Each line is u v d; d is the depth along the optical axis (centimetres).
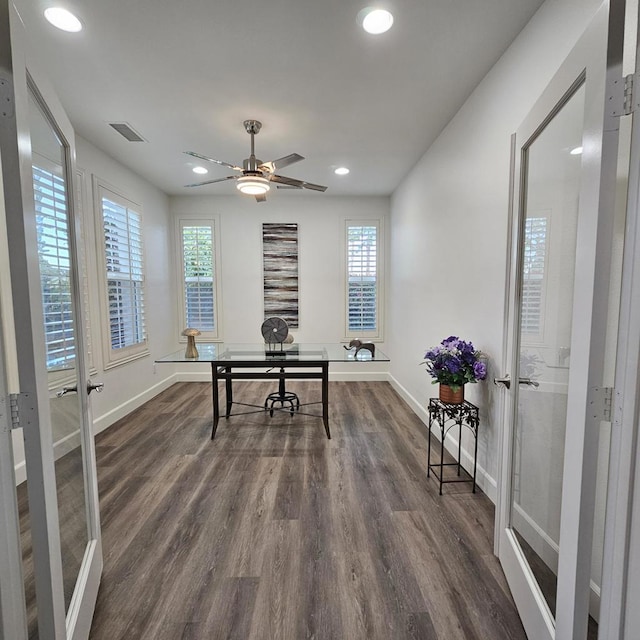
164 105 258
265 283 522
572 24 148
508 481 158
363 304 526
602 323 92
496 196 212
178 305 518
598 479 122
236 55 203
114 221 364
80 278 145
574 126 123
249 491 228
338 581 155
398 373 464
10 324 114
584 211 96
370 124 288
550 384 144
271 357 319
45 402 98
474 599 146
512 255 158
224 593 149
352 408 403
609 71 86
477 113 235
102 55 201
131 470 257
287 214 516
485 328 227
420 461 270
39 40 188
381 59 207
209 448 295
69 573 129
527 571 135
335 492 226
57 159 132
